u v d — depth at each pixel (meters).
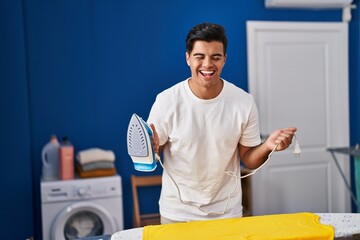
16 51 3.05
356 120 3.82
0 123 3.04
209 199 1.77
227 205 1.78
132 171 3.39
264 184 3.59
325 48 3.72
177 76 3.45
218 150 1.69
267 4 3.54
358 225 1.55
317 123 3.73
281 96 3.62
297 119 3.67
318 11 3.70
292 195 3.68
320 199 3.76
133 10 3.36
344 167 3.79
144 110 3.41
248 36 3.50
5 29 3.02
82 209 2.90
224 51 1.57
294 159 3.68
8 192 3.07
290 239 1.44
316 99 3.72
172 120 1.69
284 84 3.63
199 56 1.53
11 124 3.06
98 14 3.29
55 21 3.22
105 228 2.95
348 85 3.80
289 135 1.60
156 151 1.60
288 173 3.67
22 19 3.08
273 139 1.62
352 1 3.77
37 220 3.22
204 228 1.54
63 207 2.89
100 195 2.94
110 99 3.34
